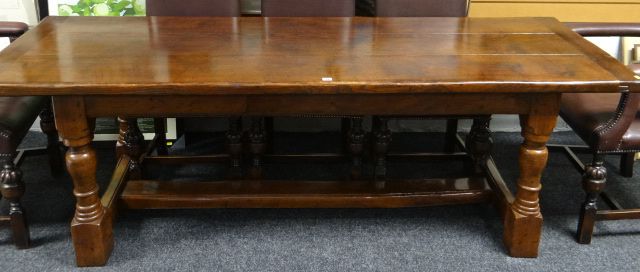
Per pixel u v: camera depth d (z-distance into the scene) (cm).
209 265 182
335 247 192
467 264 184
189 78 153
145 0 237
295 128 287
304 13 232
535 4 266
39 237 195
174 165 245
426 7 234
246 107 163
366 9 254
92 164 169
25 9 256
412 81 153
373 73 159
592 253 190
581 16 269
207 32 199
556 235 200
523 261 185
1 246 190
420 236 198
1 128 170
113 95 156
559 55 177
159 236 196
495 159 258
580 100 194
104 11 250
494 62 170
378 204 202
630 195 229
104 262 180
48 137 228
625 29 207
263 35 196
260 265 183
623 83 154
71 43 183
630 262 186
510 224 185
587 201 189
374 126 211
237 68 161
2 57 167
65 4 248
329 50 180
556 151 242
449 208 215
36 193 223
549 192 230
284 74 157
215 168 245
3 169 177
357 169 219
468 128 289
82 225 173
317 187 205
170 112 162
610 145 176
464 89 153
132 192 201
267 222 205
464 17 226
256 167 221
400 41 191
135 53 174
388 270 181
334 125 286
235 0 230
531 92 157
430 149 270
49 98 221
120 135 220
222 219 206
